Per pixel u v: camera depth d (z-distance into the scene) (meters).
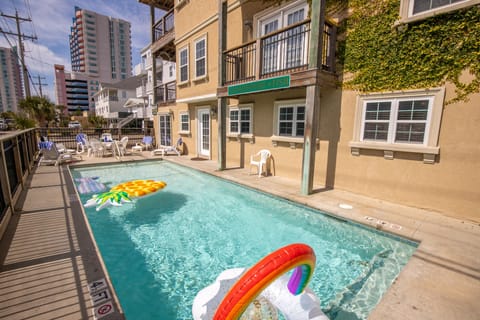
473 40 3.84
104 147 11.57
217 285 2.36
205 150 11.09
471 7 3.79
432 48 4.24
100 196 5.47
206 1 8.95
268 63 7.21
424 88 4.39
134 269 3.39
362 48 5.17
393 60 4.73
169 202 5.95
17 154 5.67
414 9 4.34
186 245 4.04
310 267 1.80
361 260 3.53
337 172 5.91
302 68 6.13
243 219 5.00
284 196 5.49
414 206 4.75
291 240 4.18
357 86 5.34
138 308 2.68
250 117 8.11
